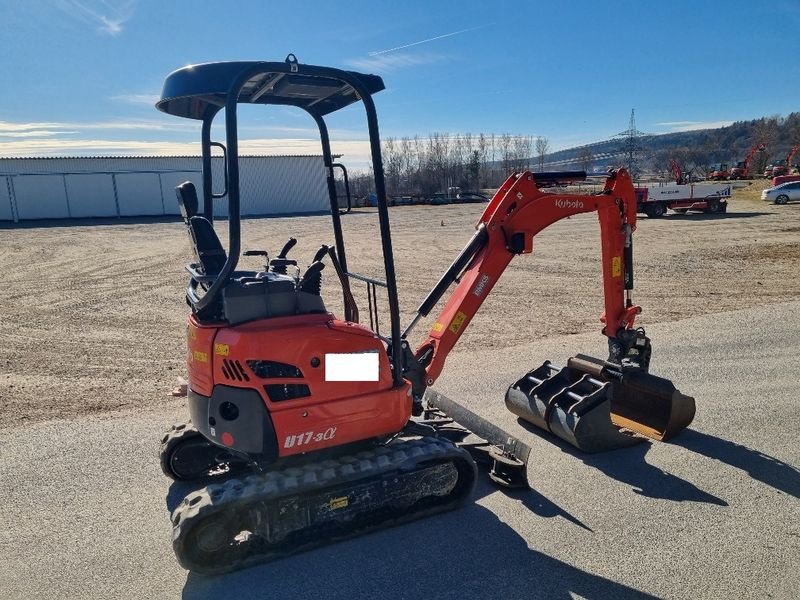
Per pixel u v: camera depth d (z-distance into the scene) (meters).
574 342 8.71
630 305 5.57
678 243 19.73
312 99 4.41
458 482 4.28
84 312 11.37
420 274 15.35
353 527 3.90
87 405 6.48
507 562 3.65
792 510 4.18
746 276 13.96
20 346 8.98
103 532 4.08
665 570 3.53
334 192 4.69
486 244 5.00
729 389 6.59
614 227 5.35
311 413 3.71
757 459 4.98
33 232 28.95
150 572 3.65
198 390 3.74
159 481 4.78
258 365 3.57
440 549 3.80
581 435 5.05
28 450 5.33
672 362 7.53
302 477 3.65
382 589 3.43
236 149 3.41
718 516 4.12
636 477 4.70
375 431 3.95
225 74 3.39
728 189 30.17
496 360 7.85
